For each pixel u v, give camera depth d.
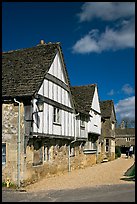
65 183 15.78
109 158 37.62
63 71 20.05
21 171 14.71
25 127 14.97
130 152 46.25
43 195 12.27
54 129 18.20
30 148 15.39
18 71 17.02
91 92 29.19
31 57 17.98
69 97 21.33
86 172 21.31
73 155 23.03
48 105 17.33
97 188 13.66
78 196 11.75
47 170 17.70
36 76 16.27
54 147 18.94
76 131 23.00
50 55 17.67
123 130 70.31
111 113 39.22
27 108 15.04
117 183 15.30
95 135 29.94
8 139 15.13
